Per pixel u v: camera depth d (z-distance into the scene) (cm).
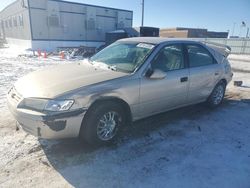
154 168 292
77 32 2909
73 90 294
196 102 481
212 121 457
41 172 275
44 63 1310
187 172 286
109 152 324
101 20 3105
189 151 337
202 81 463
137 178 271
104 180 266
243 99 632
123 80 335
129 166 294
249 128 430
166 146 349
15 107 296
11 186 249
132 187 256
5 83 706
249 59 2289
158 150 336
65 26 2781
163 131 400
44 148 327
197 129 415
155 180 269
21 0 2678
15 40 3362
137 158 313
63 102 283
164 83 385
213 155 328
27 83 328
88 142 322
